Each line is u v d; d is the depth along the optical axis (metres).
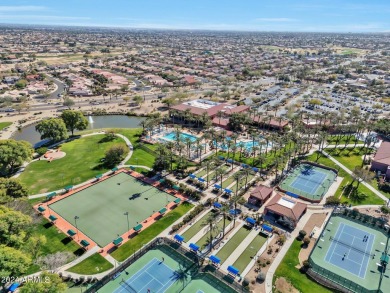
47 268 75.31
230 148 142.62
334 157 142.12
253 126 183.88
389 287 73.62
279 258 81.75
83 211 101.44
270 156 142.50
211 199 106.31
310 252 84.00
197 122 185.62
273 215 99.38
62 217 98.06
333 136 167.50
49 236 89.12
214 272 77.06
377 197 110.31
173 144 139.88
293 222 93.81
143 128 172.75
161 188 115.94
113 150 134.12
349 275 77.25
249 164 135.25
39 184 117.00
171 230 92.50
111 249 84.81
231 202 103.19
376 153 135.75
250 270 77.81
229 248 85.50
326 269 77.81
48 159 137.62
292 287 72.50
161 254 83.31
